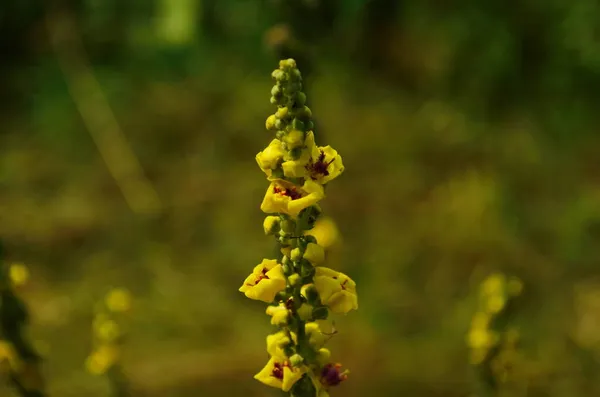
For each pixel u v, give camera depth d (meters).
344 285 1.40
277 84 1.36
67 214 5.52
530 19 6.70
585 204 5.09
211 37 7.14
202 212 5.40
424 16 7.13
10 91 7.39
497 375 2.54
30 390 2.13
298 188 1.34
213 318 4.37
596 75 6.54
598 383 3.65
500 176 5.52
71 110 6.63
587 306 4.26
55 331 4.31
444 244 4.82
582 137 6.14
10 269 2.07
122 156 6.04
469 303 4.27
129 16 7.46
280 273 1.38
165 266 4.88
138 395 3.78
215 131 6.33
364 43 7.04
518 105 6.62
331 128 6.19
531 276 4.56
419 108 6.63
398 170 5.72
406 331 4.12
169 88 6.95
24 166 6.12
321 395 1.40
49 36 7.46
